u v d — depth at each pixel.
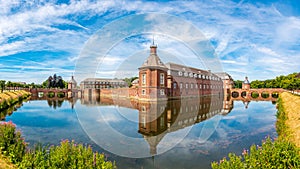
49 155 7.12
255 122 20.53
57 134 14.59
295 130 12.73
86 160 6.50
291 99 26.17
